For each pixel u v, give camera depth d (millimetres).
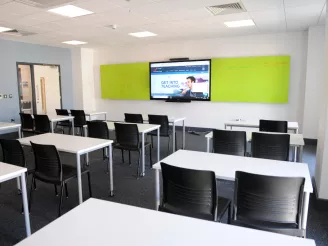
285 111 6605
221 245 1071
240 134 3178
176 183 1901
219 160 2441
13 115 7445
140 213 1354
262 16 4832
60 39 7223
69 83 9070
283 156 3086
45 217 2789
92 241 1104
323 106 3051
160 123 5141
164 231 1182
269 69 6555
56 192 3367
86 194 3377
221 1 3926
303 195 1734
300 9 4383
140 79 8328
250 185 1732
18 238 2398
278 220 1731
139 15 4707
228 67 7016
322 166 2855
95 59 9211
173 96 7789
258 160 2441
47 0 3762
